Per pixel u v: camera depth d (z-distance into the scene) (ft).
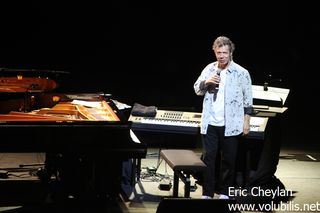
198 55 102.32
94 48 101.60
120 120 35.17
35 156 51.78
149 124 43.78
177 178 37.55
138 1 100.94
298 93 93.09
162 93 92.17
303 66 98.32
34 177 44.42
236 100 38.17
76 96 46.57
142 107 45.96
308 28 97.04
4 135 31.89
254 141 43.27
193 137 44.42
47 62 100.01
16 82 48.29
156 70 102.73
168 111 45.91
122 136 33.24
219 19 100.53
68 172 34.83
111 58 102.06
